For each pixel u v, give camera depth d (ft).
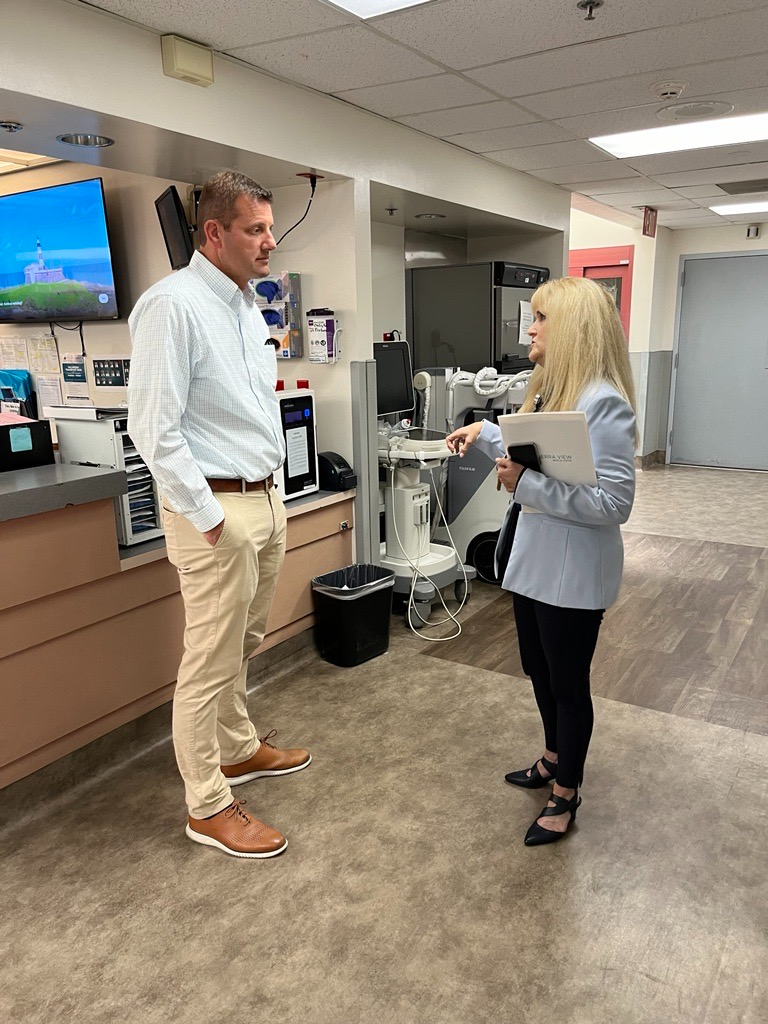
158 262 10.97
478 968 5.23
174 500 5.67
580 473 5.60
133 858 6.44
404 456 11.07
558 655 6.11
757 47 8.04
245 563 6.13
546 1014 4.86
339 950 5.41
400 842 6.57
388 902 5.87
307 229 10.27
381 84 8.86
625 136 11.62
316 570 10.38
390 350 11.57
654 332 23.75
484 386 12.28
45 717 7.04
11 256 11.94
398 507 11.53
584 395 5.82
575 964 5.25
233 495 6.23
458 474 13.17
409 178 10.96
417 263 15.79
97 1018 4.92
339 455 10.68
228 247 5.95
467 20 7.14
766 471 23.88
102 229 10.86
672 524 17.37
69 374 12.46
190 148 8.07
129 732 7.97
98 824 6.90
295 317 10.43
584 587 5.84
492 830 6.70
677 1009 4.88
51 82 6.34
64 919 5.77
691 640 10.79
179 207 9.09
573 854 6.37
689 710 8.80
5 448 7.12
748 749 7.96
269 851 6.39
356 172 9.87
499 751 8.00
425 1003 4.96
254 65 8.12
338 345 10.36
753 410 23.81
